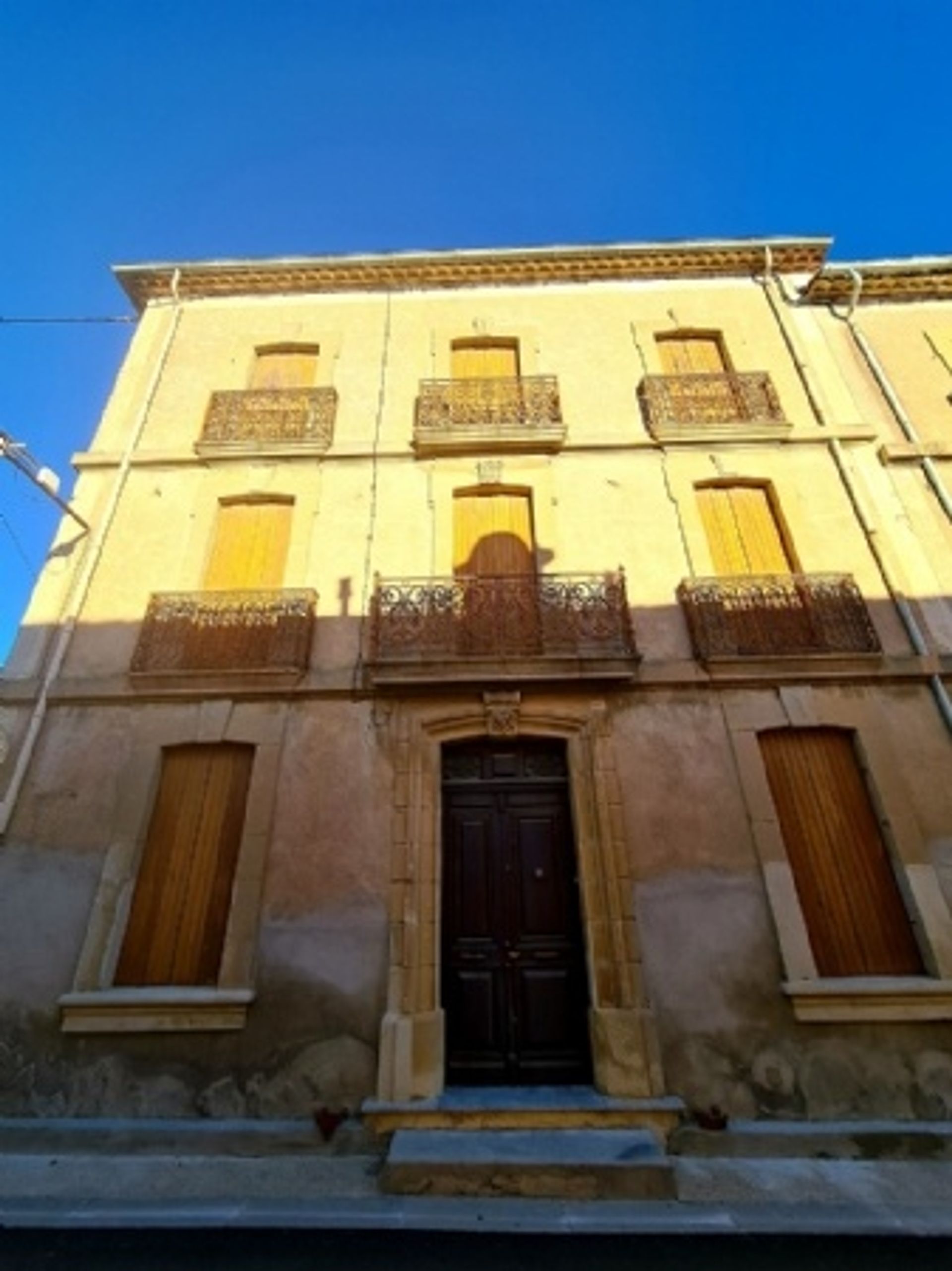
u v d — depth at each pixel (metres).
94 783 6.86
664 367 10.15
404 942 6.05
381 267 10.98
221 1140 5.29
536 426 8.94
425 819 6.65
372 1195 4.61
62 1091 5.60
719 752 6.87
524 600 7.62
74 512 8.33
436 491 8.66
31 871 6.45
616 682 7.14
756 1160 5.07
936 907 6.10
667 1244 4.01
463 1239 4.07
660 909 6.19
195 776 7.00
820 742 7.02
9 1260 3.87
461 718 7.10
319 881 6.36
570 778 6.96
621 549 8.17
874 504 8.43
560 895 6.64
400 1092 5.48
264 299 11.04
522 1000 6.26
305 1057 5.70
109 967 6.08
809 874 6.41
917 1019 5.67
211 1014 5.80
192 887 6.48
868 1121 5.36
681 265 11.09
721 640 7.38
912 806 6.55
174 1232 4.16
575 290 11.05
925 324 10.45
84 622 7.80
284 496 8.70
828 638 7.38
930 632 7.52
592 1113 5.31
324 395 9.55
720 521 8.55
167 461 8.94
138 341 10.39
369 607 7.80
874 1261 3.84
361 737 7.03
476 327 10.47
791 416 9.34
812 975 5.85
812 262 11.07
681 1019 5.78
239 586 8.22
